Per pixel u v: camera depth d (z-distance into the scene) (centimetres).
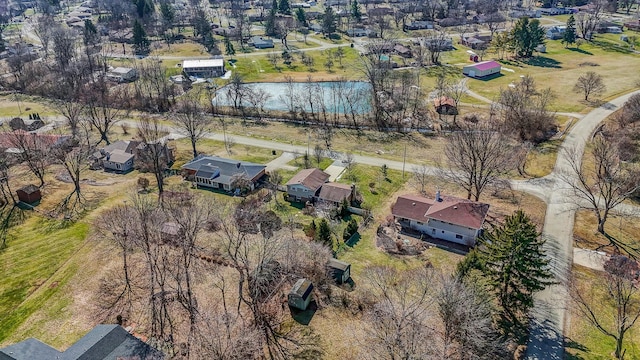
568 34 15988
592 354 4062
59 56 14262
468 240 5734
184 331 4303
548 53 15475
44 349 3762
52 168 8125
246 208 6334
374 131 9875
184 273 4994
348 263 5350
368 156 8525
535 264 4269
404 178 7600
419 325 3944
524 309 4509
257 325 4306
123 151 8406
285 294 4791
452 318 3784
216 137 9606
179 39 17850
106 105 10981
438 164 8069
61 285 4959
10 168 8012
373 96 10894
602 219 5894
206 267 5147
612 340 4216
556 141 8662
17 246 5697
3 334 4297
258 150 8875
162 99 11544
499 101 10538
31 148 8212
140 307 4619
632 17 19675
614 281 4659
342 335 4281
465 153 6619
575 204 6594
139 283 4947
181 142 9356
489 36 17050
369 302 4650
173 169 8125
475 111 10625
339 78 13588
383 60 14062
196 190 7350
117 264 5266
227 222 6009
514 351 4094
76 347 3716
